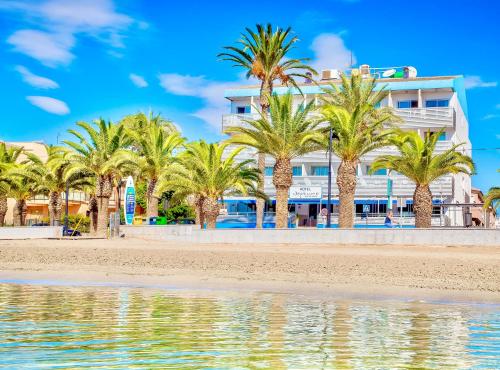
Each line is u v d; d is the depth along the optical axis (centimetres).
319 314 1128
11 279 1903
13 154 6228
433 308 1266
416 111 6172
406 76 6894
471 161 3850
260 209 4588
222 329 923
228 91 7006
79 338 834
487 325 998
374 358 715
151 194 4856
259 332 897
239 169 4241
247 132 3853
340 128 3612
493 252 2769
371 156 6128
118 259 2481
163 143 4900
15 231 4484
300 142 3622
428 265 2202
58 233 4588
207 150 4106
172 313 1108
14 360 696
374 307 1266
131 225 4197
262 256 2530
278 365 675
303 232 3459
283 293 1552
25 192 5759
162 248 3062
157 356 719
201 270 2136
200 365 674
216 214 4138
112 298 1375
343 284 1775
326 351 756
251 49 4572
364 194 6025
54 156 5434
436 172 3888
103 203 4625
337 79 6781
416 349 772
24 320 1002
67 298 1365
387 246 3200
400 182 5959
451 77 6444
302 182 6241
